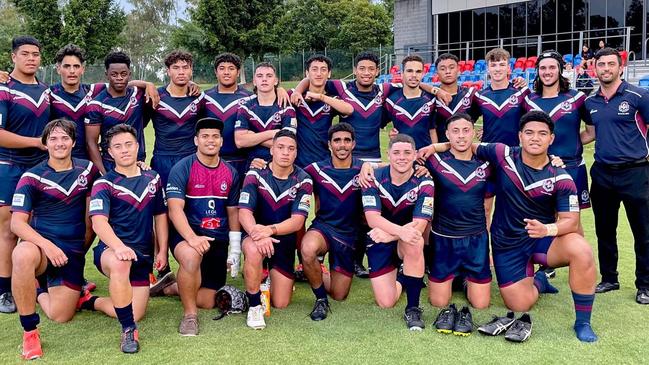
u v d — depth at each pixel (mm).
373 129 5117
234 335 3699
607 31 19109
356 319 4000
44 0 25547
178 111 4898
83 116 4879
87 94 4914
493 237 4199
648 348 3467
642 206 4273
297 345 3533
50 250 3592
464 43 22516
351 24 33844
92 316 4074
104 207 3770
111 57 4746
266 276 4531
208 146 4055
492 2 21547
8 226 4309
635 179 4289
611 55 4305
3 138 4297
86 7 25859
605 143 4395
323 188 4324
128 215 3867
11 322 3951
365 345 3535
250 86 21594
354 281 4969
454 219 4199
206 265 4184
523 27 21031
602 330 3748
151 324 3906
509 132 5035
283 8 26688
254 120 4855
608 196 4445
